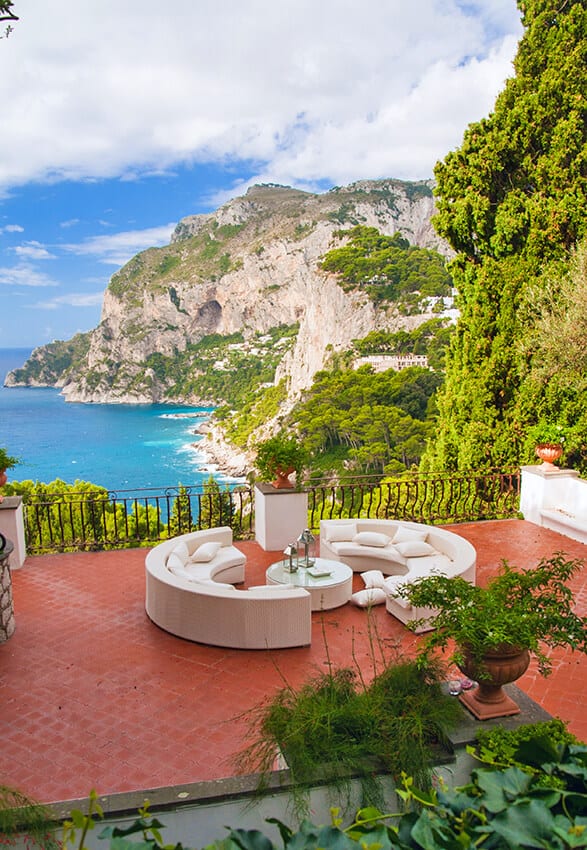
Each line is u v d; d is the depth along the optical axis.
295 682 4.72
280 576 6.29
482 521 9.45
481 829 1.23
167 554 6.46
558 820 1.22
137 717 4.27
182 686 4.70
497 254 12.80
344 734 2.53
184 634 5.48
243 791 2.30
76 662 5.09
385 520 7.52
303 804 2.24
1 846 2.07
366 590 6.23
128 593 6.61
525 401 11.87
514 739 2.46
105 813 2.21
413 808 2.21
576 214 11.41
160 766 3.72
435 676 2.86
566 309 10.71
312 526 8.88
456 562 6.28
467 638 2.61
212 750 3.88
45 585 6.86
